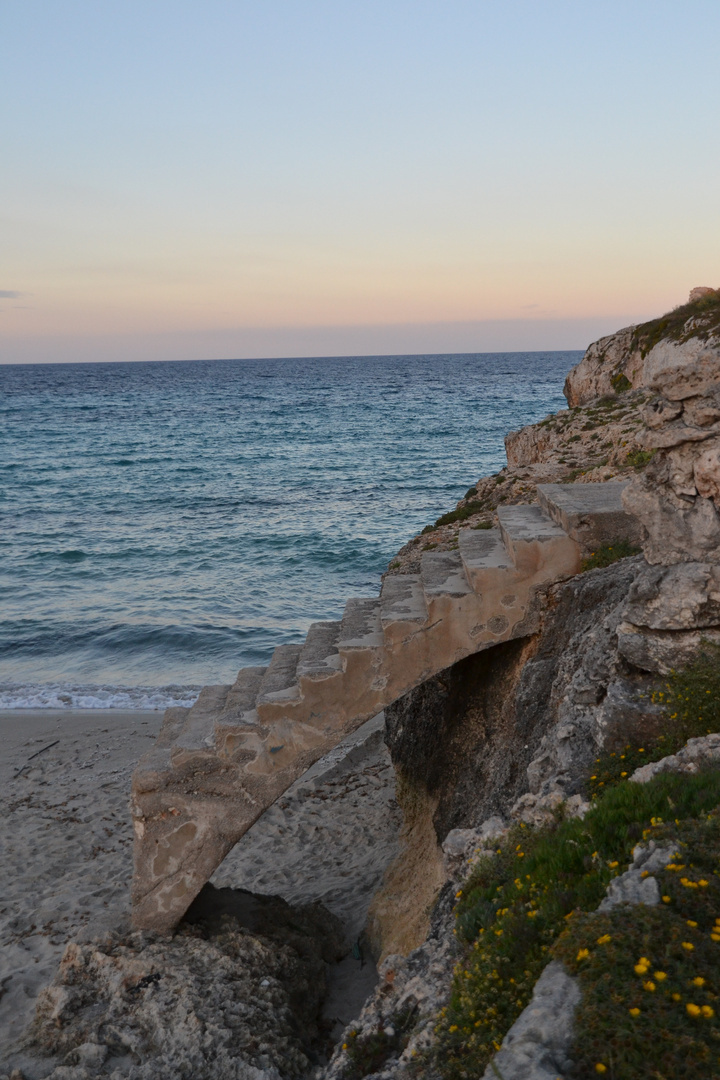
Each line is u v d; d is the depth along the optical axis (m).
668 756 4.81
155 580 25.45
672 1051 2.48
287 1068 5.48
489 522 13.00
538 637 6.96
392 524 32.44
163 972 6.12
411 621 6.73
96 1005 6.00
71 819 10.98
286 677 7.17
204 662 18.47
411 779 9.00
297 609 22.36
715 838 3.60
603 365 20.16
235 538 30.64
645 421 5.81
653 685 5.55
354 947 7.71
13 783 12.27
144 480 45.81
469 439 60.22
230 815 6.61
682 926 2.98
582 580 6.82
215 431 70.94
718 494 5.51
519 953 3.46
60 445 63.06
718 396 5.44
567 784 5.21
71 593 24.12
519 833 4.66
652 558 5.79
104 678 17.50
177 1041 5.52
